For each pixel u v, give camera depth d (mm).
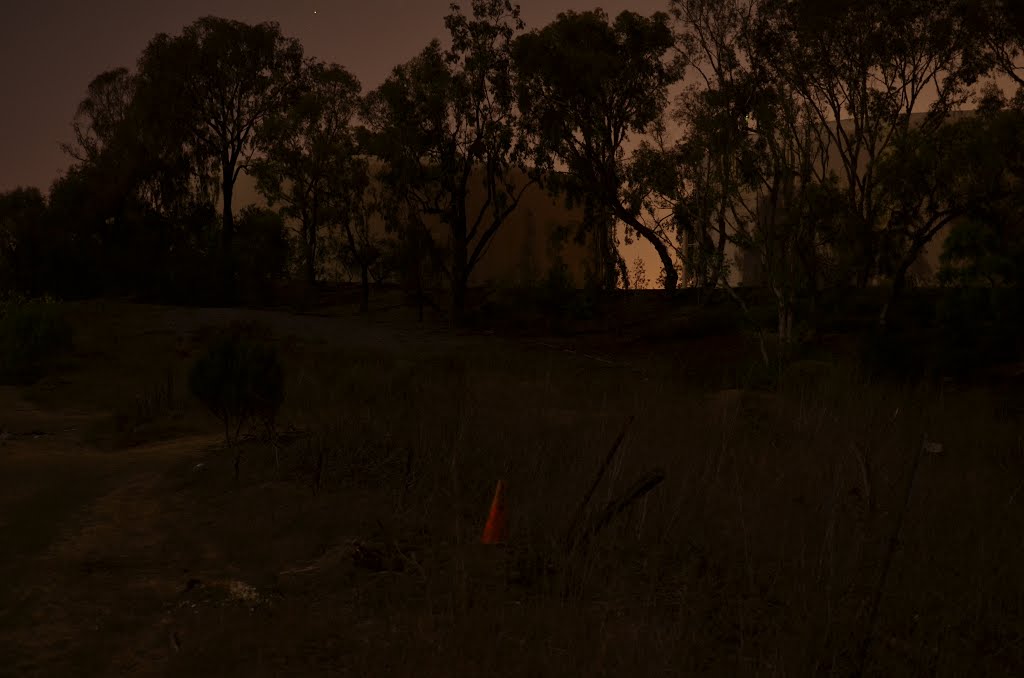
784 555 6672
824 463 9578
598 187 40438
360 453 9562
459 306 41750
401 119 41312
